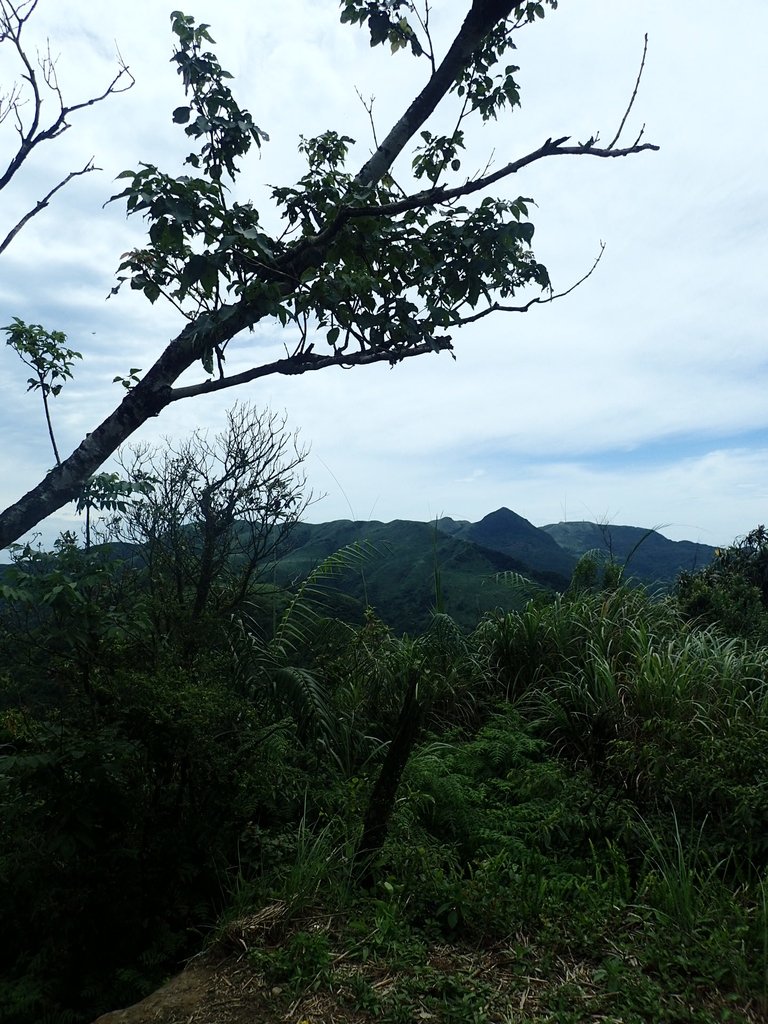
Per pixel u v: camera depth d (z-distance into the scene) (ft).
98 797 13.73
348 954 11.37
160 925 13.48
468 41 12.50
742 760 16.94
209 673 16.69
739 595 31.22
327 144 14.53
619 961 11.00
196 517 19.34
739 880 14.34
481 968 11.12
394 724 22.31
